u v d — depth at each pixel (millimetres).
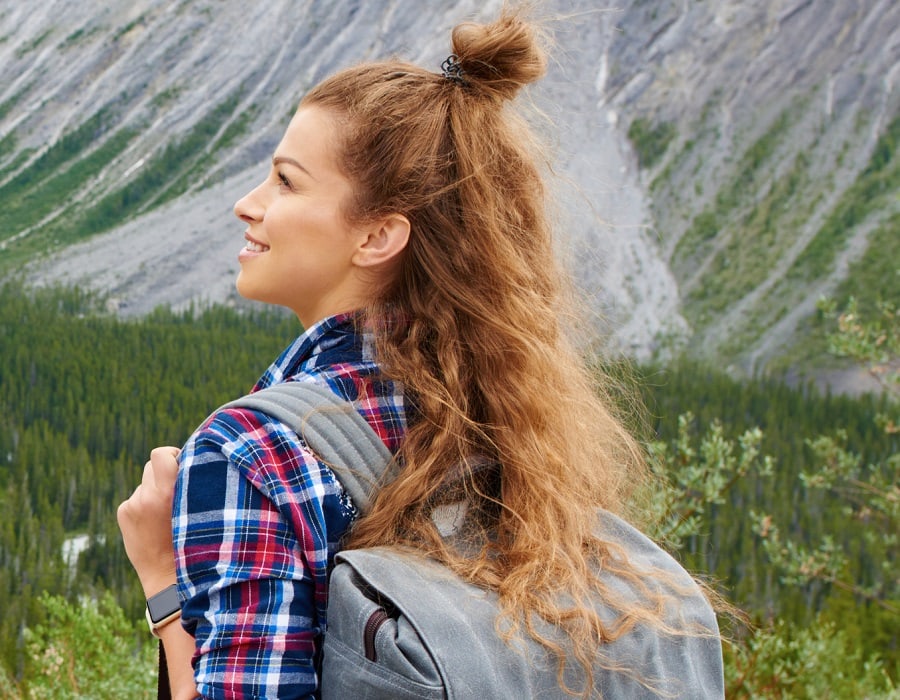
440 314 1307
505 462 1267
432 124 1317
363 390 1243
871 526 9359
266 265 1316
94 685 4684
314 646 1095
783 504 30719
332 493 1146
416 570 1123
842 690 6375
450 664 1030
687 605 1291
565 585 1193
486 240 1313
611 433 1566
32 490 28938
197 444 1129
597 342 1628
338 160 1292
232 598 1068
